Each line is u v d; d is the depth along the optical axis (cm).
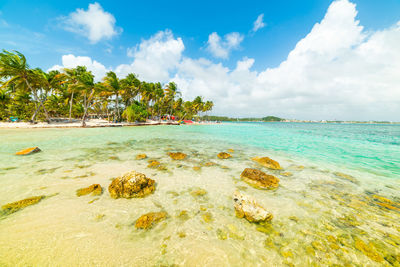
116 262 228
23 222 293
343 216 363
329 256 255
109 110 5281
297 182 553
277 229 313
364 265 241
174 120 6206
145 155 809
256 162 762
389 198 451
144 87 4300
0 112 2761
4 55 2153
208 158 815
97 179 505
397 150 1159
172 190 459
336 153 1034
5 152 800
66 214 324
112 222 308
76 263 221
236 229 309
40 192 409
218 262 240
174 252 251
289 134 2269
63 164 639
